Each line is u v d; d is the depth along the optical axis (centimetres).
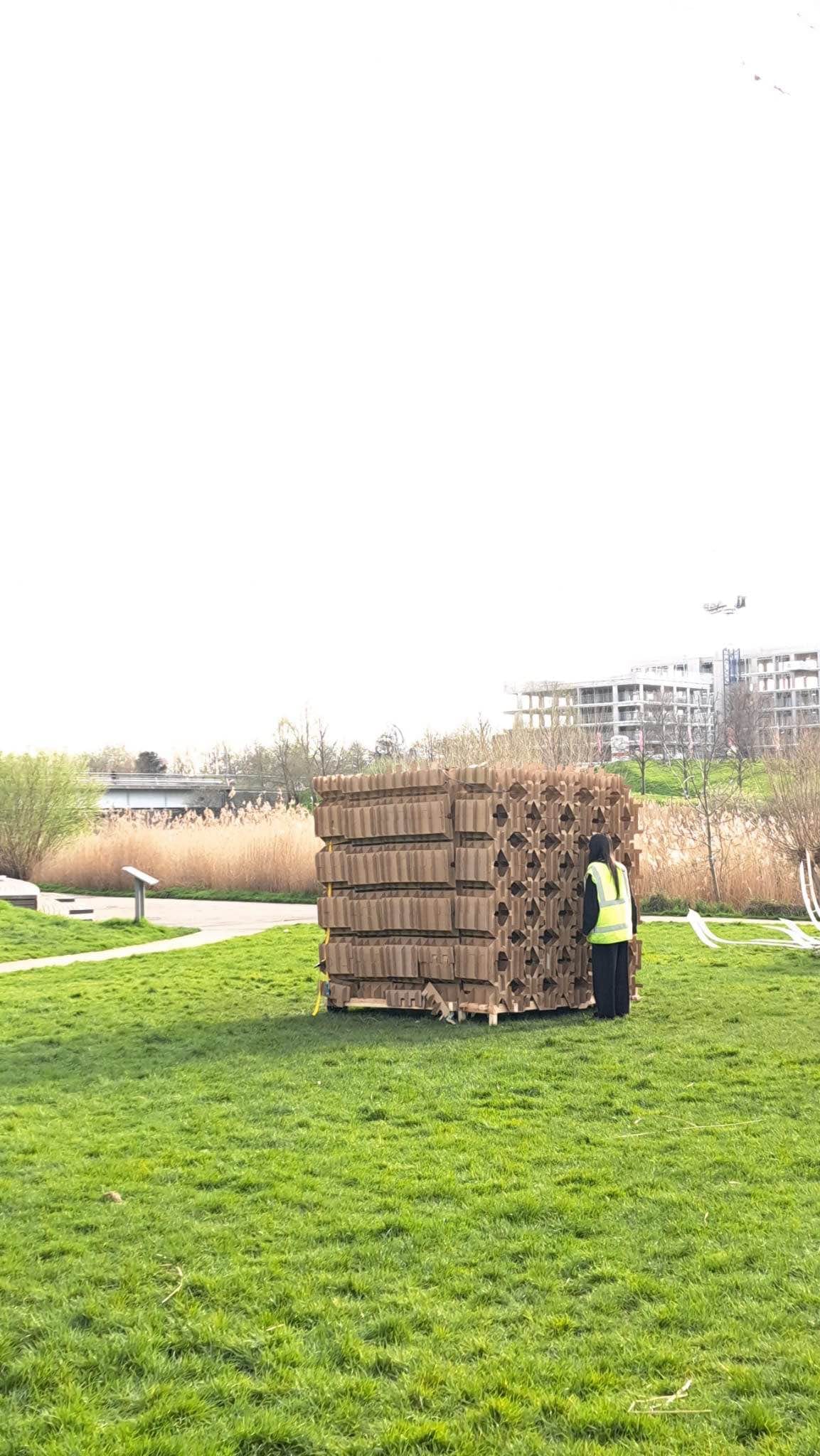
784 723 14412
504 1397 480
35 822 3853
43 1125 901
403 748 6481
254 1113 932
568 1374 496
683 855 2725
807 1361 498
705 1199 702
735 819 2794
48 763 3897
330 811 1479
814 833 2583
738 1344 518
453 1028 1323
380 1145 827
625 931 1358
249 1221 678
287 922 2727
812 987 1512
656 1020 1320
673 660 15625
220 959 1981
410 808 1402
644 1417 461
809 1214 667
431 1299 573
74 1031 1324
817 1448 436
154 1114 935
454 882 1380
